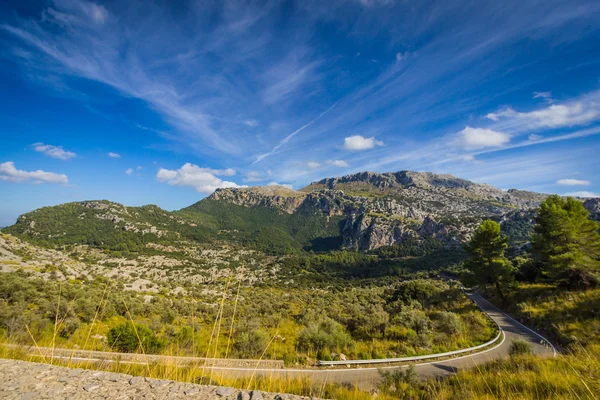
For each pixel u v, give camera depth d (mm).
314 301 58531
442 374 13000
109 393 3232
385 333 23531
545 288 31531
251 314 38344
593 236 29688
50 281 48875
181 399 3098
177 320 32750
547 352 16953
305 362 15086
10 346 6508
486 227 37000
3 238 86062
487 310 33031
